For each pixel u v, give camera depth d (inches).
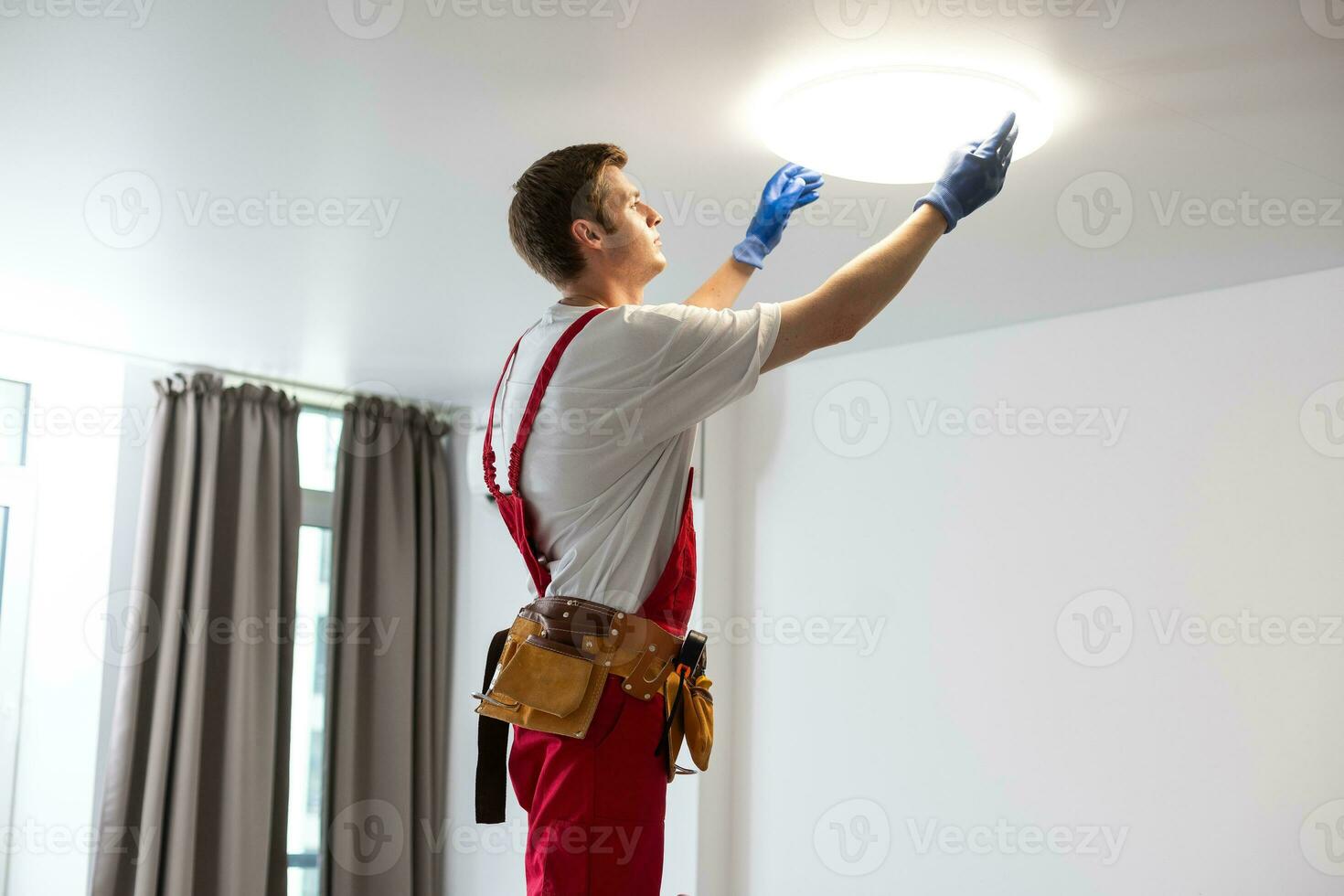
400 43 88.6
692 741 59.9
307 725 192.2
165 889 164.4
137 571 169.3
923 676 160.9
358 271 137.9
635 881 57.2
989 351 160.6
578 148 66.9
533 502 61.9
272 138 104.5
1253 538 137.0
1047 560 151.9
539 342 62.9
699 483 181.2
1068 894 144.6
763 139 103.2
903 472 166.7
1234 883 133.3
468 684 197.2
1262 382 138.4
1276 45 87.4
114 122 101.5
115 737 165.2
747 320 58.3
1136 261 133.1
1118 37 86.7
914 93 93.5
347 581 189.9
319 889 181.5
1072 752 146.7
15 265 135.6
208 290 144.2
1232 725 135.8
